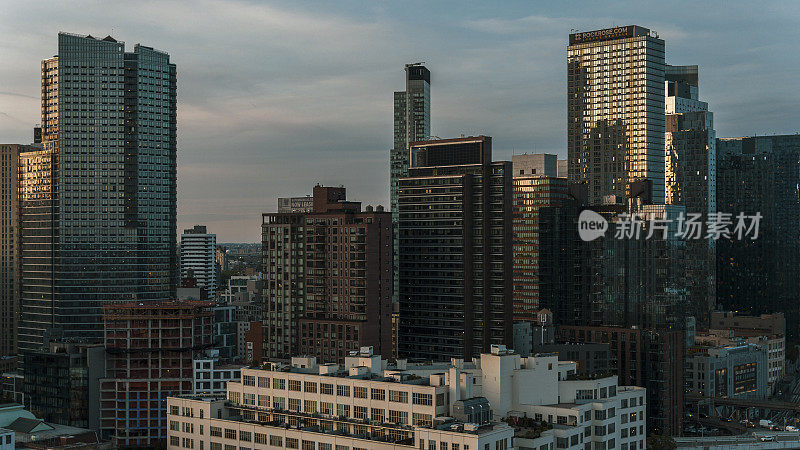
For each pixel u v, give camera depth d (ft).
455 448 617.21
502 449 628.28
